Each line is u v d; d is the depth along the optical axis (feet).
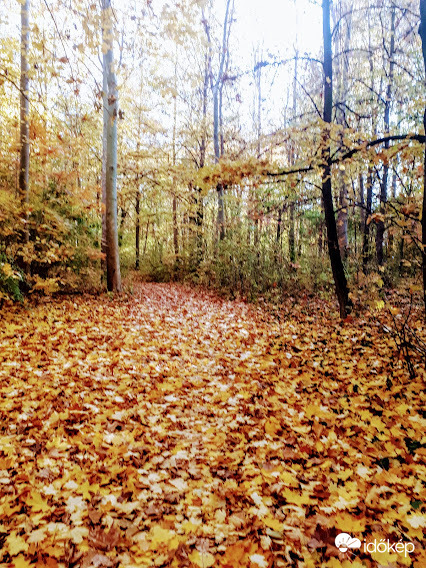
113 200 33.83
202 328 24.41
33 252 28.09
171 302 35.01
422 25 13.98
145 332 22.17
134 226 66.03
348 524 6.77
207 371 16.37
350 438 10.27
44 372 14.48
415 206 17.16
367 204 36.24
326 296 33.99
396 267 38.32
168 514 7.33
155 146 54.03
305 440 10.24
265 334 22.67
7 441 9.50
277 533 6.70
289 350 19.20
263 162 19.45
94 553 6.18
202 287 47.47
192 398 13.34
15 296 24.36
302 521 7.02
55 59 17.75
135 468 8.78
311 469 8.86
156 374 15.47
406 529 6.72
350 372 15.57
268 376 15.62
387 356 17.37
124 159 48.49
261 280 38.37
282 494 7.86
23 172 28.81
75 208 34.24
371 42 41.22
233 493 7.97
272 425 11.00
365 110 34.01
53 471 8.45
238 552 6.24
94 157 51.11
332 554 6.19
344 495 7.75
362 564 6.00
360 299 24.39
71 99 46.44
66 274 33.60
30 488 7.68
